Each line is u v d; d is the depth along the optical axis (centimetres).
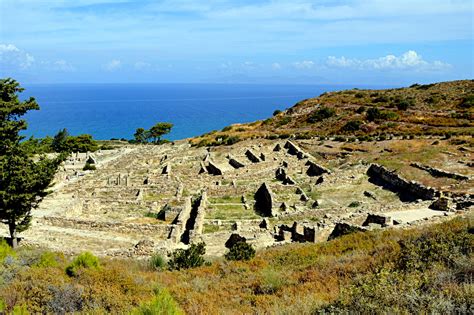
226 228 3603
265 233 3294
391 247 1920
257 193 4878
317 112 10956
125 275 1784
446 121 8269
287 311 1260
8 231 3400
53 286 1510
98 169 6656
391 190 4553
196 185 5306
